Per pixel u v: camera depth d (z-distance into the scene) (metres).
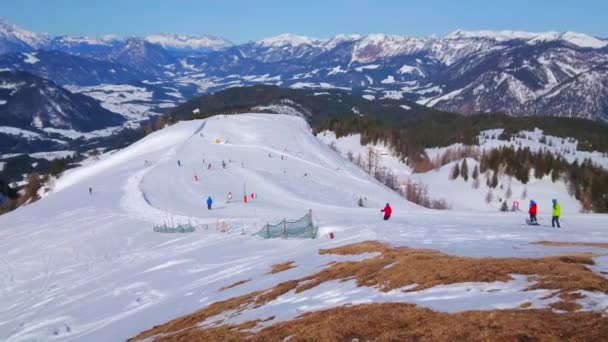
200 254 34.06
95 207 57.72
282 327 14.22
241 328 15.55
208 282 26.61
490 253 21.28
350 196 74.75
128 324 21.81
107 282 30.86
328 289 18.19
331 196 72.31
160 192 64.19
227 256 32.47
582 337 10.19
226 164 86.12
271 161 94.44
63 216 54.53
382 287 16.83
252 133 123.44
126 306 25.69
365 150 173.38
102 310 25.58
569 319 11.10
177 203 58.34
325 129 198.38
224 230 42.31
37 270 36.47
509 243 25.02
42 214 57.03
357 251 25.59
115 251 39.28
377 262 20.84
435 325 11.97
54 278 34.06
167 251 37.12
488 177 138.75
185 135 118.56
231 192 67.06
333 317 13.92
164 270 31.17
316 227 36.72
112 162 110.19
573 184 125.69
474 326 11.48
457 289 14.97
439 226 34.38
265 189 70.50
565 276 14.65
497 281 15.07
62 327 23.84
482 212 49.91
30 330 24.17
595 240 25.23
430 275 16.91
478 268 16.77
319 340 12.47
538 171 134.88
